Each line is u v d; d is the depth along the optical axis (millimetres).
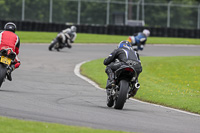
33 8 165000
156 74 62625
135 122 26516
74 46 106062
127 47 32750
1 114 25125
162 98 39656
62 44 91000
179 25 188625
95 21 174750
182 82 56219
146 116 29531
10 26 36969
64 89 42688
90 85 47469
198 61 80688
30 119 24391
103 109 31266
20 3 165000
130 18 177625
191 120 29547
